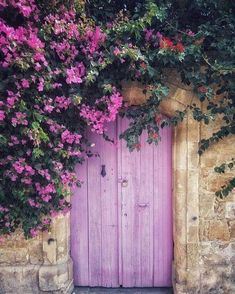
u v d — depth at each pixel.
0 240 4.02
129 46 3.50
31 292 4.16
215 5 3.70
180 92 3.95
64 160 3.87
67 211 4.01
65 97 3.62
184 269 4.12
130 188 4.39
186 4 3.86
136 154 4.36
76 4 3.56
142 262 4.45
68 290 4.24
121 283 4.46
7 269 4.14
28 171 3.60
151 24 3.77
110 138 4.34
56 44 3.44
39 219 3.91
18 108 3.40
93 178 4.39
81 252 4.46
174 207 4.23
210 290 4.14
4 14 3.45
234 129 3.91
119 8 4.02
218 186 4.09
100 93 3.73
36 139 3.38
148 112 3.74
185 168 4.07
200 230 4.13
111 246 4.45
